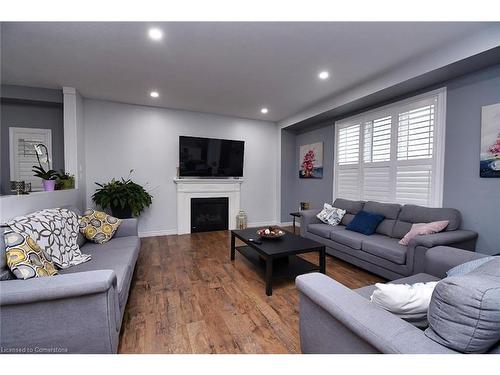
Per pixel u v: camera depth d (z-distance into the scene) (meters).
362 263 2.80
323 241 3.42
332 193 4.48
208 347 1.57
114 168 4.25
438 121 2.81
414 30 2.12
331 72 2.97
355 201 3.71
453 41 2.29
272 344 1.61
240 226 5.13
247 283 2.54
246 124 5.32
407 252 2.30
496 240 2.38
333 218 3.69
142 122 4.41
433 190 2.87
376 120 3.57
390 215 3.11
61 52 2.52
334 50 2.47
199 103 4.25
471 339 0.74
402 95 3.21
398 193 3.27
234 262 3.16
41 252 1.61
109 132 4.19
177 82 3.31
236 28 2.12
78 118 3.67
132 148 4.36
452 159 2.71
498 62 2.31
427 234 2.39
